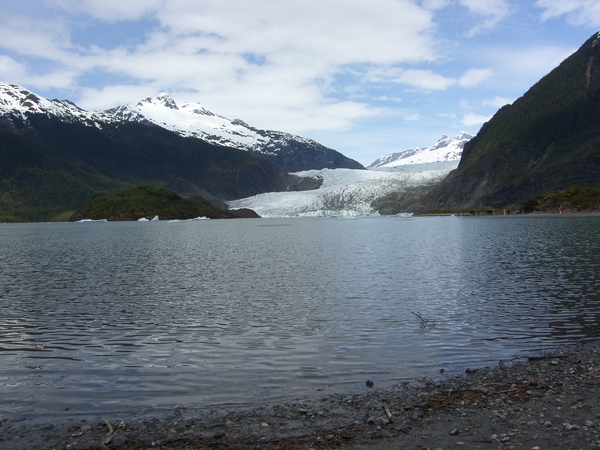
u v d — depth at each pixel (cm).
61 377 1571
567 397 1297
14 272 4016
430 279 3244
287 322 2197
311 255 5016
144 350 1836
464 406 1271
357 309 2417
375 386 1437
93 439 1152
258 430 1171
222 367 1631
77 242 7819
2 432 1198
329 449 1070
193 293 2938
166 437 1149
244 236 8900
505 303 2452
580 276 3161
